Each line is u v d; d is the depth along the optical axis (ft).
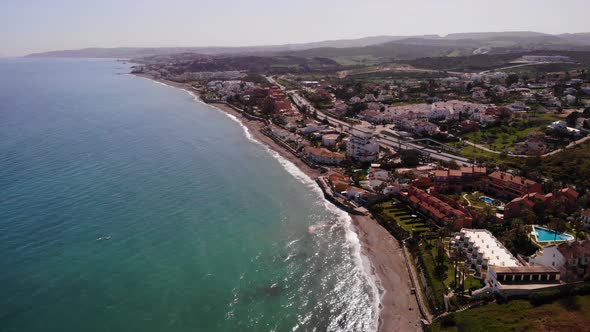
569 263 259.60
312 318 254.68
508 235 327.67
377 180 453.99
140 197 422.41
